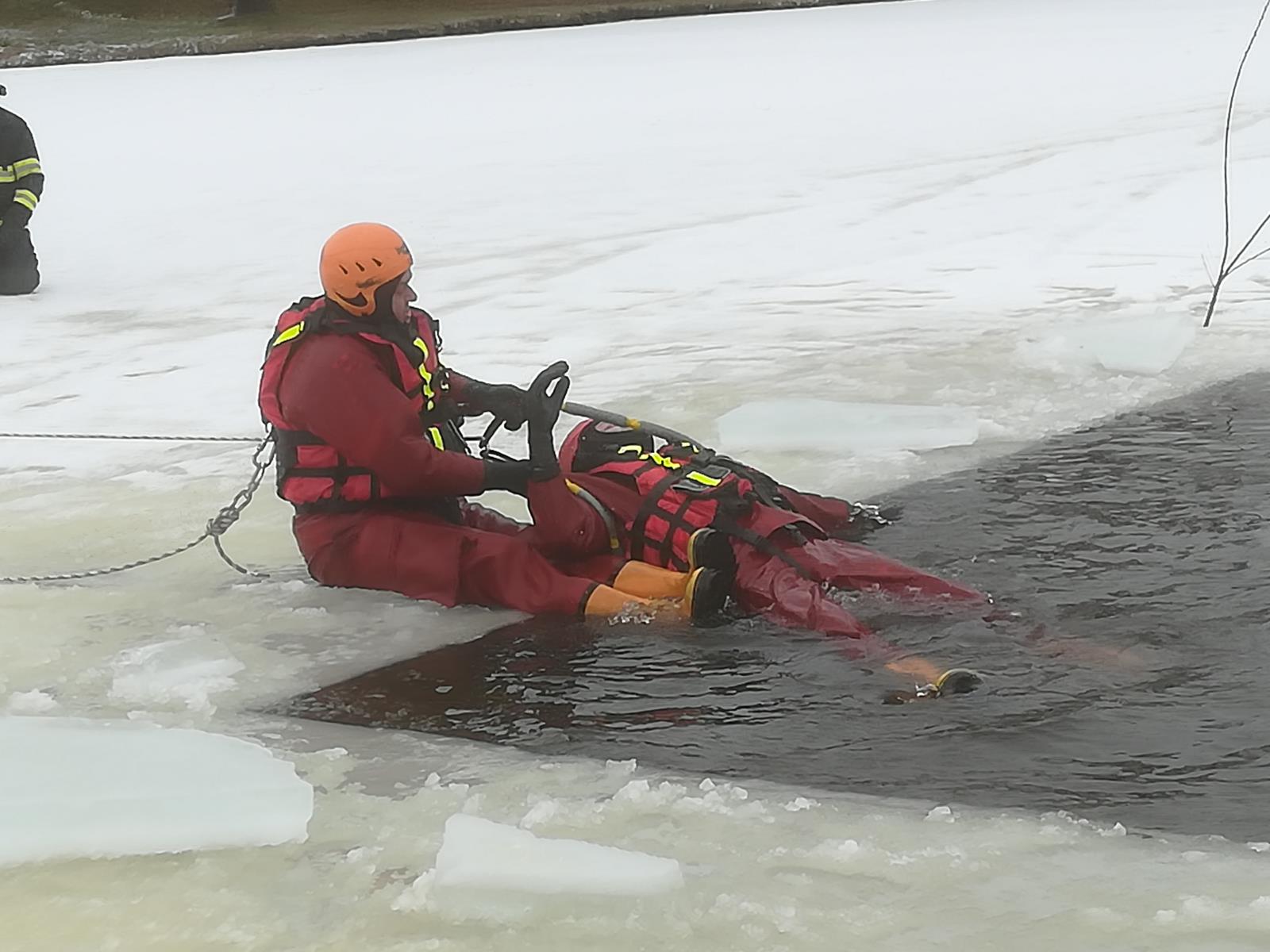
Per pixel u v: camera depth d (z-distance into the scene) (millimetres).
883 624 3863
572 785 3141
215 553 4918
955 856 2752
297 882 2789
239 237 13156
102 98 28703
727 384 6879
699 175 15273
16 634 4234
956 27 34281
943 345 7469
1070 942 2465
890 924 2543
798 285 9484
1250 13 32219
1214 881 2625
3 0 48219
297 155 18922
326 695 3693
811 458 5574
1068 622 3852
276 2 49125
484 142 19109
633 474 4254
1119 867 2686
